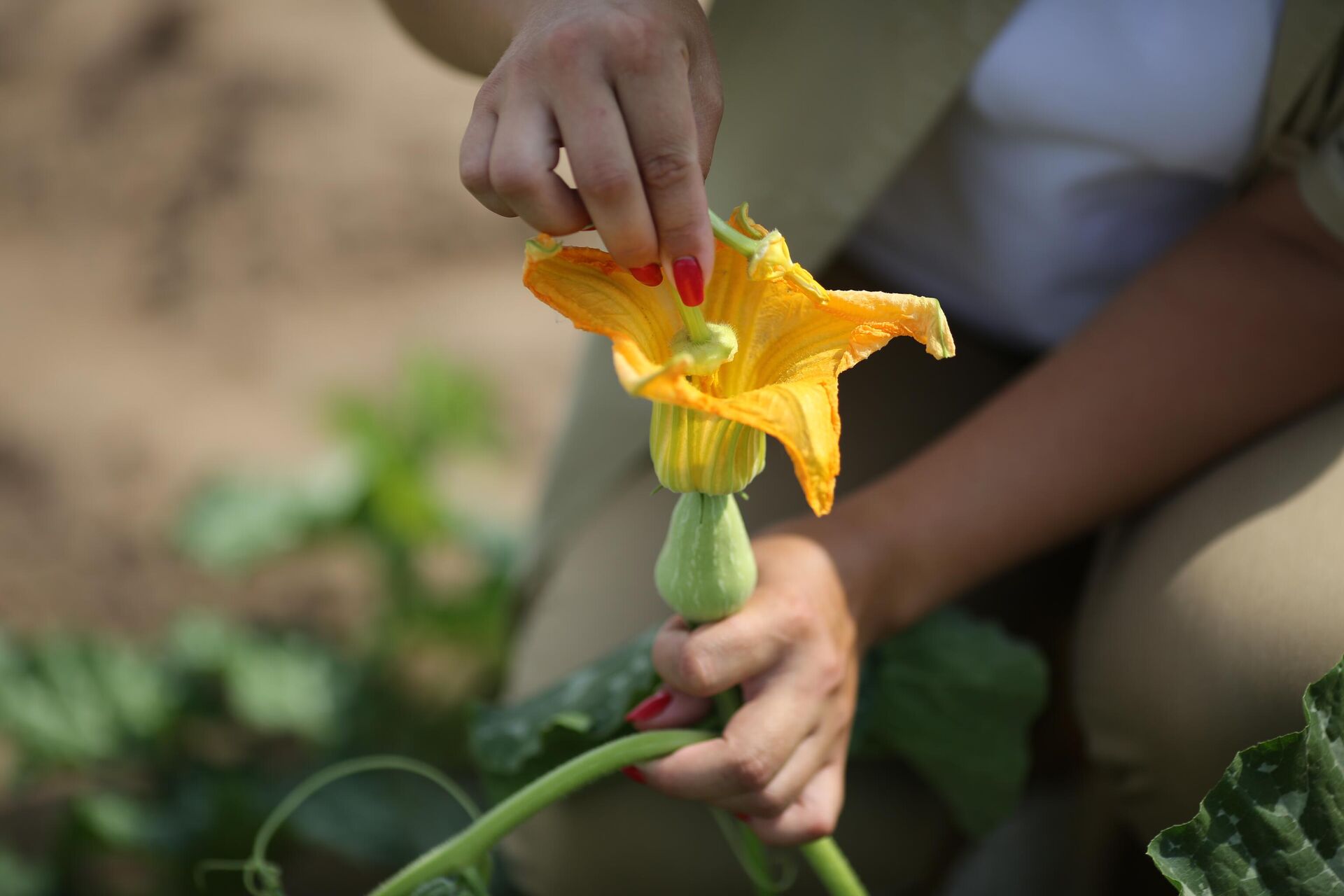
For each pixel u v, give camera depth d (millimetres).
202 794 1472
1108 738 1184
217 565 1701
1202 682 1123
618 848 1240
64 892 1438
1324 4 1144
